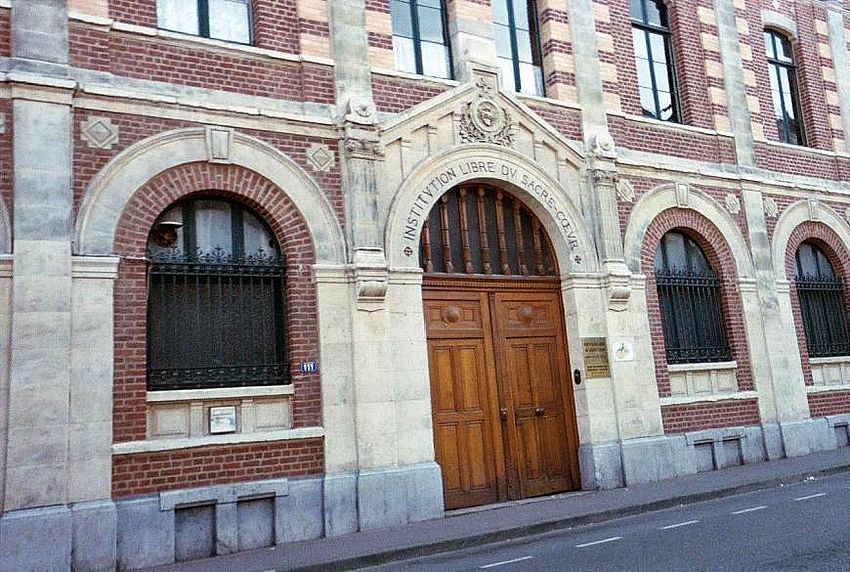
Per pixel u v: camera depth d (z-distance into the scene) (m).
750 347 13.24
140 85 8.94
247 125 9.46
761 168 14.48
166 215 9.08
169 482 8.31
